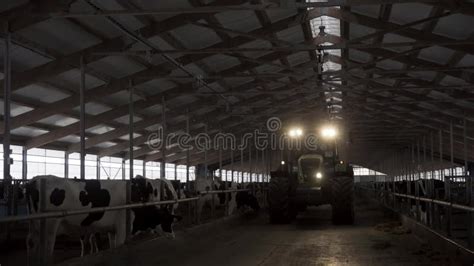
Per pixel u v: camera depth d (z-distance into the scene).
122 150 24.20
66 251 10.55
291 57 16.06
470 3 9.41
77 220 8.62
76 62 11.15
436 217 10.34
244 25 12.11
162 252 9.47
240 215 17.77
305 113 23.50
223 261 8.44
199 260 8.56
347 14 11.83
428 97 19.66
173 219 10.81
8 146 8.21
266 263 8.19
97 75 12.90
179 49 12.20
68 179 8.55
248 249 9.84
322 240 11.09
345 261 8.30
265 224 15.27
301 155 16.56
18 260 9.27
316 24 13.48
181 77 13.53
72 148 21.44
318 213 19.83
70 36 10.41
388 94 20.09
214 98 18.64
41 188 6.59
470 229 7.53
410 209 14.31
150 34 10.61
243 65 15.25
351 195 14.48
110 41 11.06
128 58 12.38
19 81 11.34
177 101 18.30
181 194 14.51
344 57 15.88
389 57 13.65
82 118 10.90
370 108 23.58
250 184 23.84
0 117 14.94
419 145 33.91
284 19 12.29
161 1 9.66
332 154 16.50
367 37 11.41
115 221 9.20
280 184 15.26
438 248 9.35
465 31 11.67
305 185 15.85
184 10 8.21
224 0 10.20
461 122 22.62
